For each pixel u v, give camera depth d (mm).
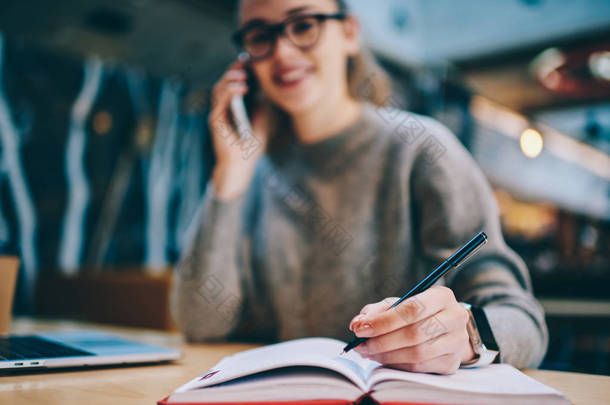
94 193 2061
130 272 1748
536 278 2723
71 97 2000
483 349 554
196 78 1966
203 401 412
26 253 1862
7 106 1832
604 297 2549
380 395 412
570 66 2627
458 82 2939
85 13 1401
